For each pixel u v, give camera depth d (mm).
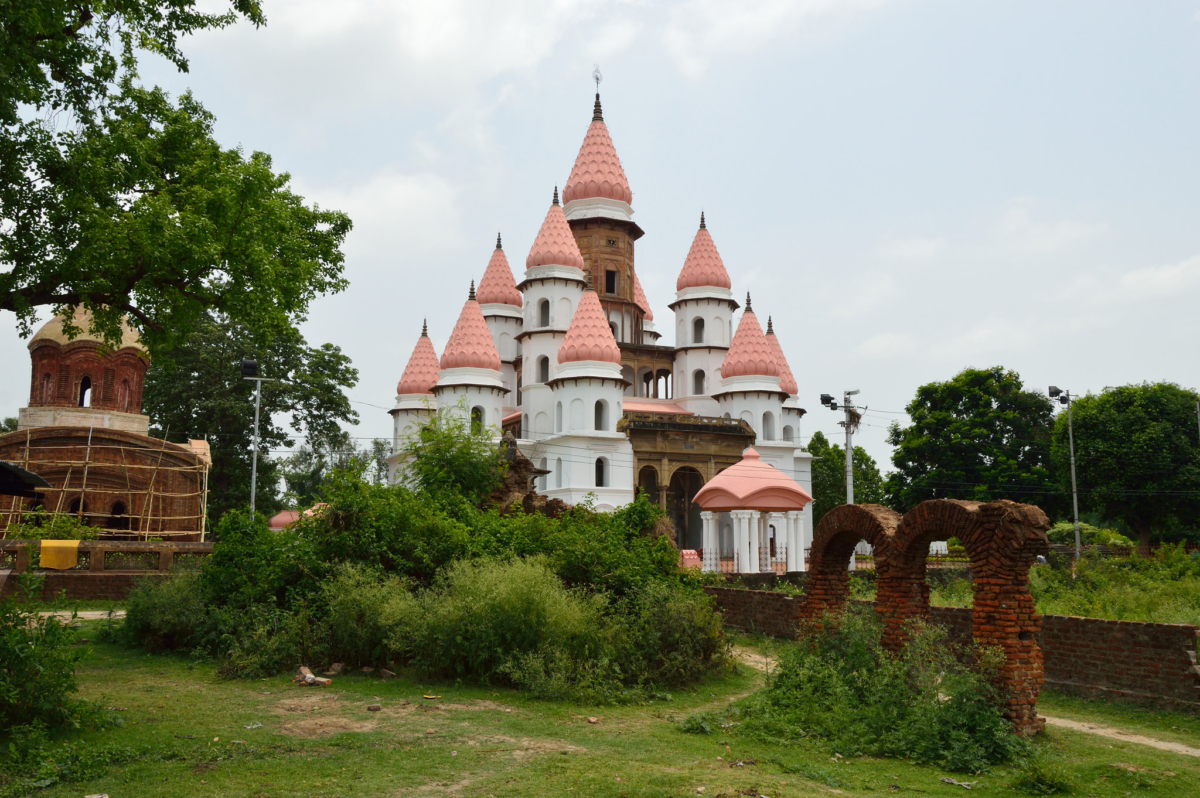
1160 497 48281
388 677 14992
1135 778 9734
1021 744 10797
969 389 59250
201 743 10281
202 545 27391
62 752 9367
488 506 24031
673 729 11836
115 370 40719
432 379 57656
